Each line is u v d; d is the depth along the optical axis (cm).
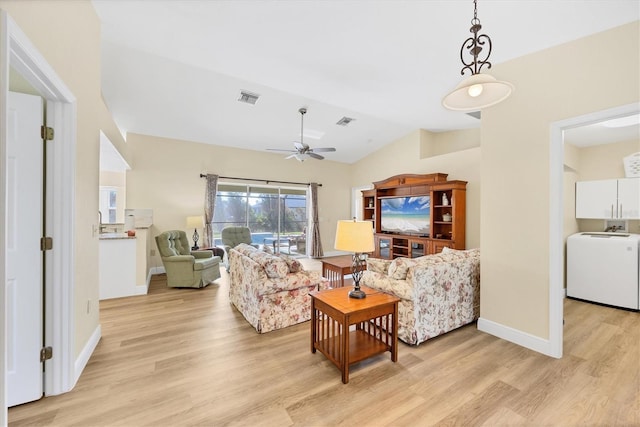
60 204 181
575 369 211
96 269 246
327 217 775
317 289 318
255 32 267
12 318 166
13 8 123
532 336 241
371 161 731
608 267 355
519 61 251
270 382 195
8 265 164
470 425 155
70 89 185
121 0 230
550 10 200
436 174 512
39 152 172
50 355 179
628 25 192
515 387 189
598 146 413
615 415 163
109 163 485
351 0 218
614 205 379
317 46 285
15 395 167
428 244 518
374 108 455
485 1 204
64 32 176
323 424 156
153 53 320
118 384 191
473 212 482
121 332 275
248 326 293
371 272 295
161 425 155
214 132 555
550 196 230
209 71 366
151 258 542
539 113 237
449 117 500
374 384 193
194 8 238
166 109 458
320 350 227
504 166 262
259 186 685
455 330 282
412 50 283
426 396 180
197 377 200
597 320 309
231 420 159
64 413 163
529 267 244
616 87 197
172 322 302
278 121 523
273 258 296
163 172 559
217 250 557
